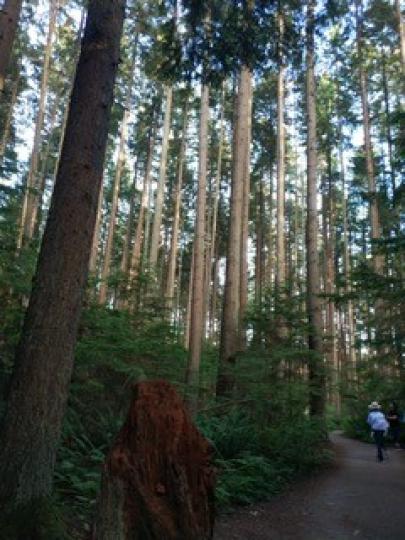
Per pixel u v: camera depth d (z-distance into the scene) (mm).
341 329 41094
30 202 21234
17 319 7223
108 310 10047
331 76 28281
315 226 16109
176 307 38312
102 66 5355
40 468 4359
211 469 2949
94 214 5074
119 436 2928
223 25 7855
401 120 11867
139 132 32438
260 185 38625
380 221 23797
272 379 12297
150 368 10281
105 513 2707
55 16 25031
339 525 7188
